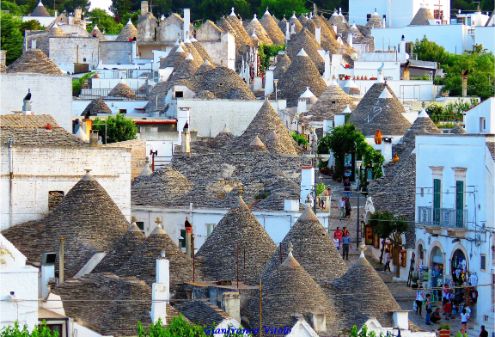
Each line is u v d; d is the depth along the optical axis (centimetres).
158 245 19062
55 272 19438
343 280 18662
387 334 17738
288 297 17975
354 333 17238
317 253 19288
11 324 16250
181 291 18625
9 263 16550
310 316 17900
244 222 19688
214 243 19625
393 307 18438
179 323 16650
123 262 19312
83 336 17075
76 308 17450
